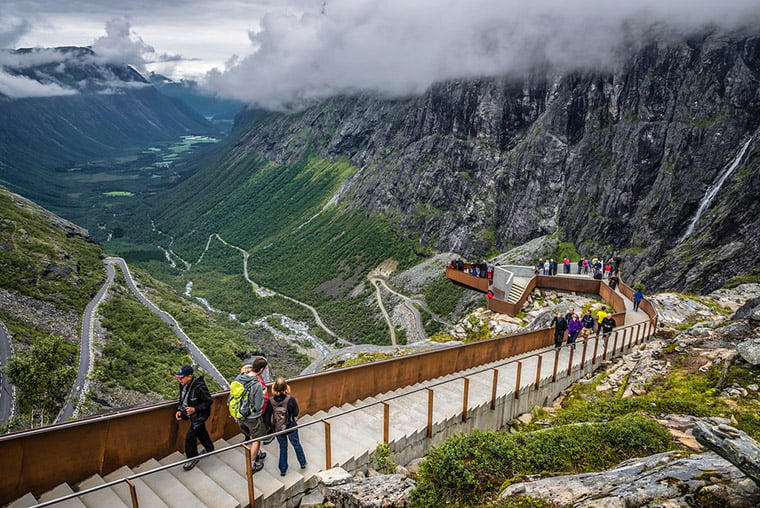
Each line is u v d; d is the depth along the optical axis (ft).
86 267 478.18
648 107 534.78
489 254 627.05
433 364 53.98
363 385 45.57
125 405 251.19
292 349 481.05
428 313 501.97
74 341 323.57
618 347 71.61
